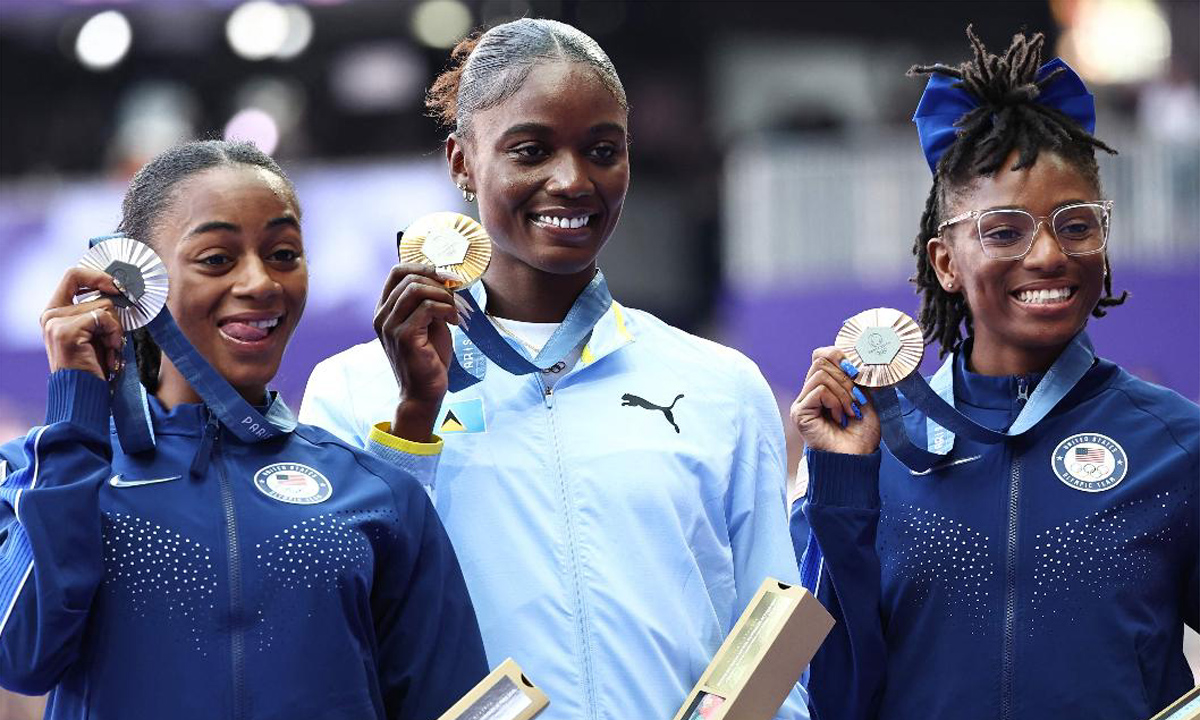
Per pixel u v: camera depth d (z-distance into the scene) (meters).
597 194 11.44
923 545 11.57
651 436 11.57
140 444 10.05
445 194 34.44
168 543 9.78
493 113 11.48
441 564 10.52
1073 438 11.61
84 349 9.62
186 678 9.56
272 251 10.38
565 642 11.04
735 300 36.31
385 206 34.53
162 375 10.62
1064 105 11.97
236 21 39.50
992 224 11.62
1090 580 11.22
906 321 11.46
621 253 38.53
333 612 9.88
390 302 10.76
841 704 11.65
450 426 11.44
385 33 39.56
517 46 11.57
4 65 39.81
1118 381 11.84
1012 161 11.68
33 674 9.38
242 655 9.68
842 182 35.59
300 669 9.73
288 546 9.93
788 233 35.91
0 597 9.44
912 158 34.94
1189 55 38.81
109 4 39.19
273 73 40.06
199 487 10.03
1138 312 32.78
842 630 11.60
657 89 39.59
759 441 12.02
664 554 11.33
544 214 11.37
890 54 41.28
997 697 11.21
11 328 35.72
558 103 11.30
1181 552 11.35
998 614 11.32
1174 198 32.88
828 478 11.38
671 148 39.44
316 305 34.22
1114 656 11.08
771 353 35.62
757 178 36.47
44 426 9.59
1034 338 11.61
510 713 9.36
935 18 40.91
